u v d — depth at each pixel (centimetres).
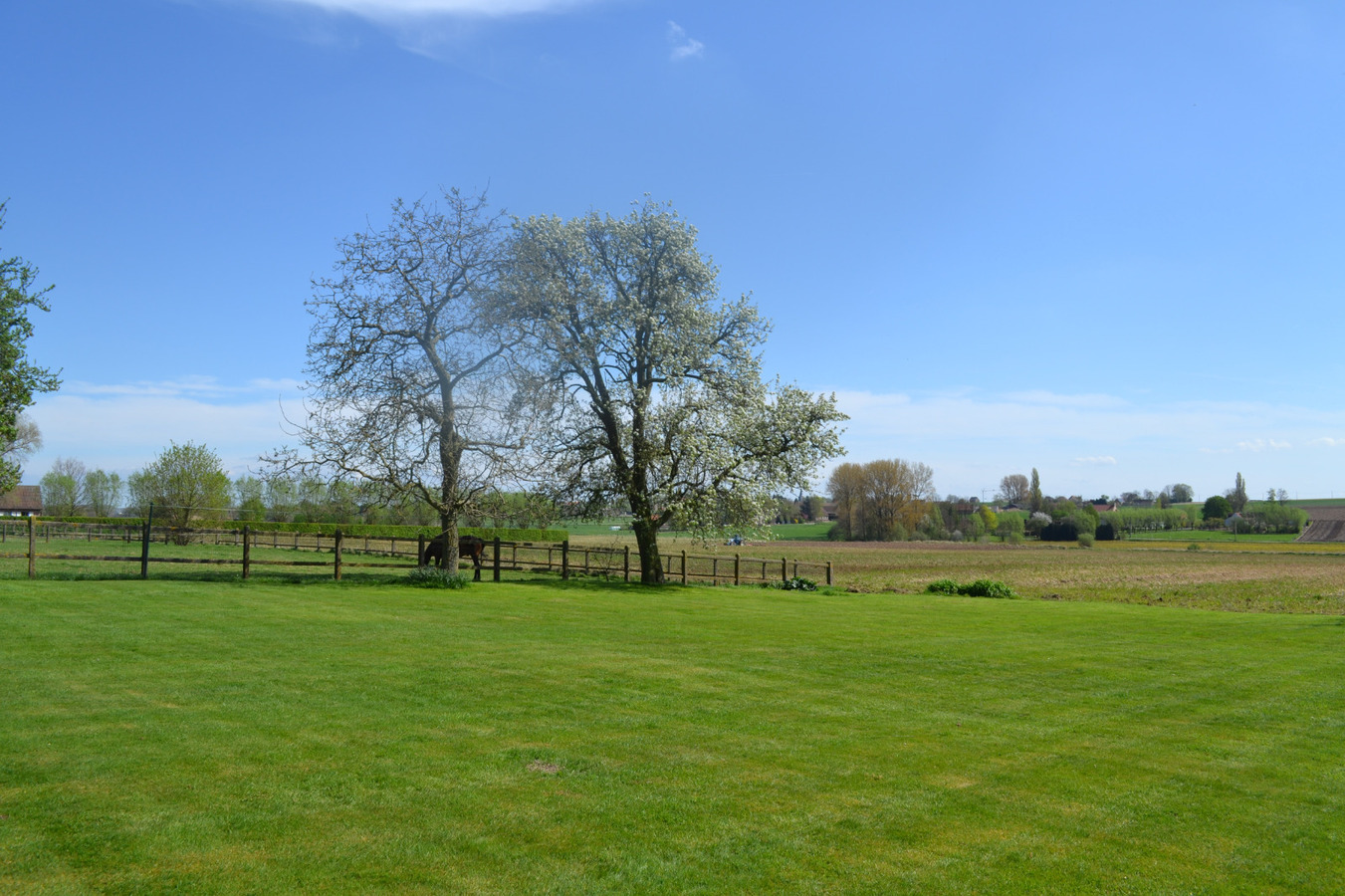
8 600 1631
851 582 4053
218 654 1177
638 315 2911
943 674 1232
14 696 898
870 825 612
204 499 4338
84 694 917
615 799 650
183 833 554
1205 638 1742
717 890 500
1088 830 612
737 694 1046
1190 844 591
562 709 934
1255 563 6359
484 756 749
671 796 661
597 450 3067
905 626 1830
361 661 1170
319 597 1939
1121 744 853
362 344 2458
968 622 1952
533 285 2834
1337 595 3662
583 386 3064
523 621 1689
